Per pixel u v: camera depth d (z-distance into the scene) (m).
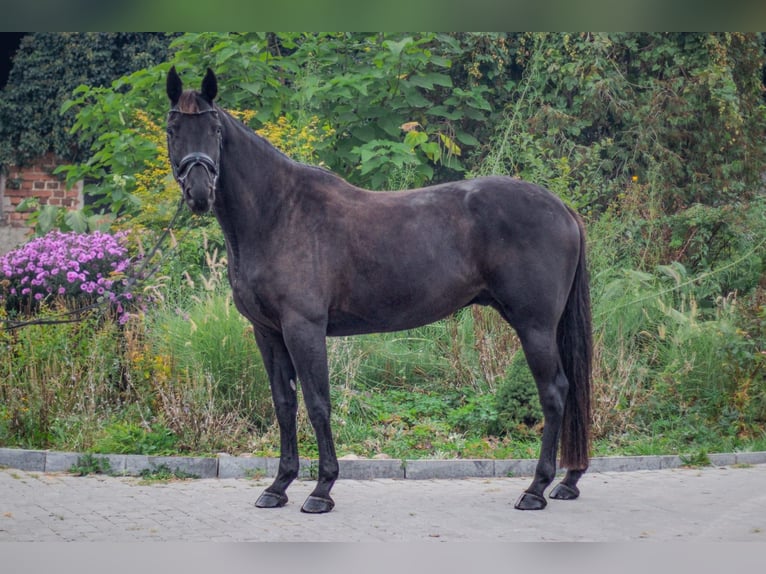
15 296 9.77
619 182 12.94
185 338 8.89
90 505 6.39
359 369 9.55
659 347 10.03
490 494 6.89
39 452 7.75
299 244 6.25
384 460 7.63
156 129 12.19
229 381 8.64
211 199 5.88
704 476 7.64
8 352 8.91
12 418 8.34
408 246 6.36
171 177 11.55
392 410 8.98
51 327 8.96
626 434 8.82
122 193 11.93
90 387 8.41
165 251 10.52
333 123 12.72
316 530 5.70
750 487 7.13
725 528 5.79
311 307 6.20
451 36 13.48
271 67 13.05
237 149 6.21
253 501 6.58
